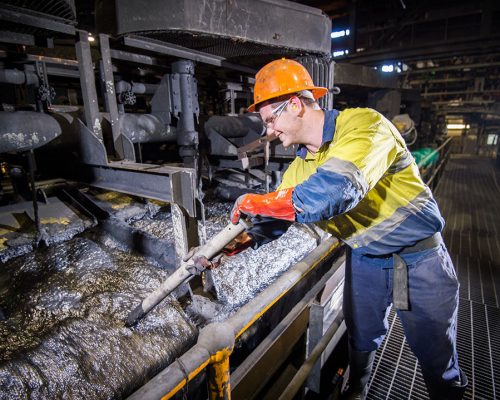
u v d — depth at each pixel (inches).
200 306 51.1
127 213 76.1
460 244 165.2
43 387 33.6
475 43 261.9
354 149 32.0
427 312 52.1
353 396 70.4
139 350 40.7
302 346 71.7
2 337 39.5
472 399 73.2
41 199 75.2
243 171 122.0
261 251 65.9
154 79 111.0
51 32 60.6
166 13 64.7
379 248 52.0
